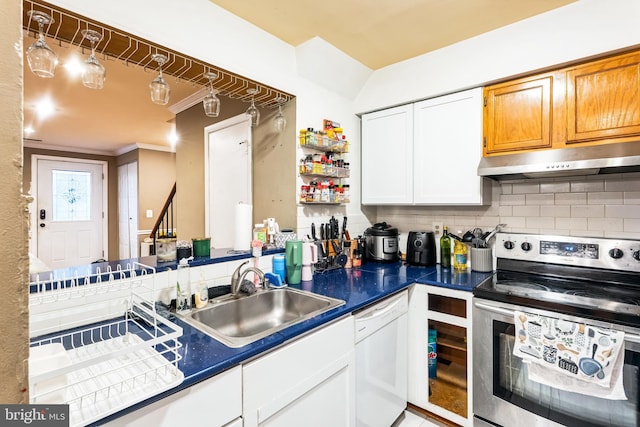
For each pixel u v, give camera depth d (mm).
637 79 1538
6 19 327
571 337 1377
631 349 1280
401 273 2121
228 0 1615
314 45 2008
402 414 1983
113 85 2660
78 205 5480
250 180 2449
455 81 2072
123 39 1392
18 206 331
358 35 1966
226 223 2709
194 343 1081
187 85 2660
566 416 1434
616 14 1557
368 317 1588
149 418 810
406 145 2336
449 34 1956
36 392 727
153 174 5273
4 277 321
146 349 1039
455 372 2045
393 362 1806
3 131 320
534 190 2062
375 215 2842
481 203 2010
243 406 1018
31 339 1090
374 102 2482
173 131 4285
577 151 1650
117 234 5891
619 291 1605
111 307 1286
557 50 1714
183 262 1386
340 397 1397
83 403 759
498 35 1896
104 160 5766
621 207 1788
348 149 2545
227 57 1707
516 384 1576
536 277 1924
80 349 1031
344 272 2160
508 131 1901
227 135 2691
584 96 1670
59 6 1168
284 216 2199
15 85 330
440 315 1863
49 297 1142
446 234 2312
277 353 1123
